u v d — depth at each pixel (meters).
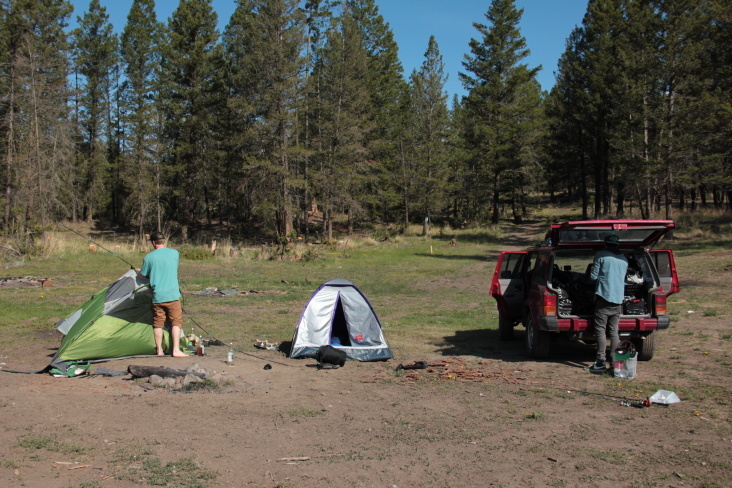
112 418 4.94
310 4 44.88
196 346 8.46
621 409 5.27
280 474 3.78
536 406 5.45
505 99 52.28
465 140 54.38
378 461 4.03
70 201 46.78
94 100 51.41
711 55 32.38
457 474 3.79
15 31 33.53
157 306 7.56
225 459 4.04
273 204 38.62
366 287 19.41
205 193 53.19
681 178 32.53
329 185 41.72
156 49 45.56
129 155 44.53
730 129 27.20
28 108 33.78
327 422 4.96
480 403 5.58
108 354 7.29
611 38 42.94
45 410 5.11
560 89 51.22
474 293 17.69
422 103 48.03
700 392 5.80
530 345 8.09
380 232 46.56
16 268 22.05
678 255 23.14
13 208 32.09
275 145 38.72
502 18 51.56
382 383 6.53
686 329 9.81
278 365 7.57
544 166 54.78
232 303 14.42
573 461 3.98
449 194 52.91
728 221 35.16
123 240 44.09
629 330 7.23
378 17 51.38
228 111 41.75
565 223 7.09
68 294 14.99
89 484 3.54
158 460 3.96
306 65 39.38
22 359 7.51
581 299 7.54
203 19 42.59
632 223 7.03
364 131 43.31
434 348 9.02
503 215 65.69
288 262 28.78
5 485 3.48
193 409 5.29
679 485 3.54
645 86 34.34
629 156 35.22
